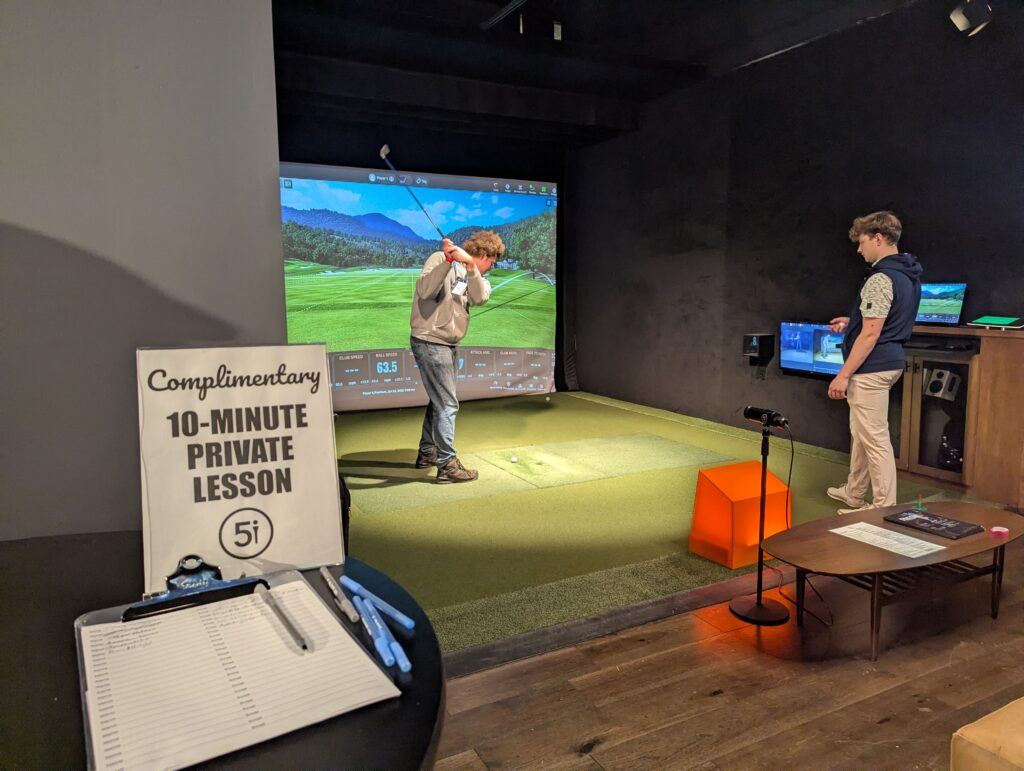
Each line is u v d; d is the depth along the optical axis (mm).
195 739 545
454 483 3840
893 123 4043
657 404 6168
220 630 698
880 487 2945
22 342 1076
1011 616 2244
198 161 1164
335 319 6062
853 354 2895
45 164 1058
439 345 3705
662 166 5852
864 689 1837
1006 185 3492
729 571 2621
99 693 592
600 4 4797
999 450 3301
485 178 6531
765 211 4957
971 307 3689
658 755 1583
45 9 1027
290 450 887
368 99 5023
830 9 4445
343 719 585
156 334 1169
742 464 2900
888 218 2869
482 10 4637
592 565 2691
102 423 1141
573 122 5746
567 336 7211
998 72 3492
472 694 1824
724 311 5383
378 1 4457
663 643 2084
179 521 835
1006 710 1136
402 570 2650
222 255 1203
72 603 785
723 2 4809
